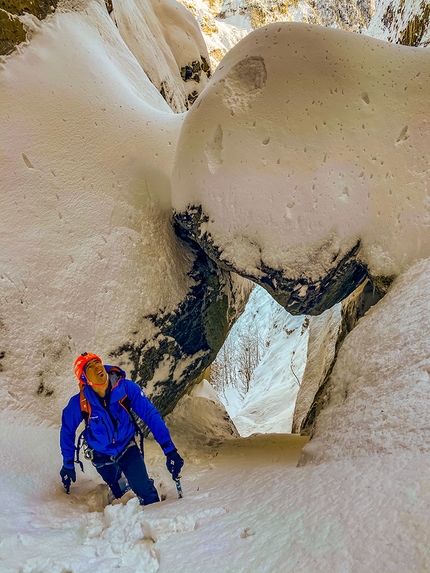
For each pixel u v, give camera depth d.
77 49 4.92
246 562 1.63
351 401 2.68
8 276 3.51
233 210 3.68
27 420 3.15
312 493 2.00
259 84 3.84
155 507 2.41
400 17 13.45
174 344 4.27
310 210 3.56
